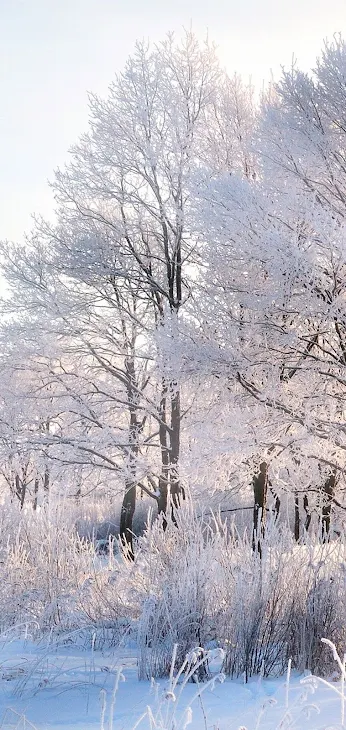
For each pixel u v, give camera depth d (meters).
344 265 10.16
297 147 11.01
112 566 8.05
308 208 10.26
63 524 8.70
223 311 10.78
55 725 4.01
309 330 10.98
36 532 8.61
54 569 7.79
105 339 17.11
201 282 14.55
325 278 10.24
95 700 4.58
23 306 16.44
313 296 10.17
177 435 16.23
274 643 5.57
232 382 11.30
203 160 15.77
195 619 5.43
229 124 15.45
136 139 16.39
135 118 16.45
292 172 11.31
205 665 5.15
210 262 11.23
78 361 17.25
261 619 5.36
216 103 15.91
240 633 5.28
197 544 6.41
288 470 13.45
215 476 12.66
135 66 16.61
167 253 16.56
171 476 16.14
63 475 15.89
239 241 10.12
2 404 16.17
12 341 16.23
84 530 19.73
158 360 11.21
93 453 15.89
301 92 11.17
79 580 7.77
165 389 16.20
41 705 4.49
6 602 7.26
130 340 17.22
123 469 15.95
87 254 16.11
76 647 6.46
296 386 11.63
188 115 16.28
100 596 7.27
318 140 10.98
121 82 16.59
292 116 11.32
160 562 7.04
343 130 11.07
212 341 10.81
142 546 7.40
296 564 5.86
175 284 17.06
